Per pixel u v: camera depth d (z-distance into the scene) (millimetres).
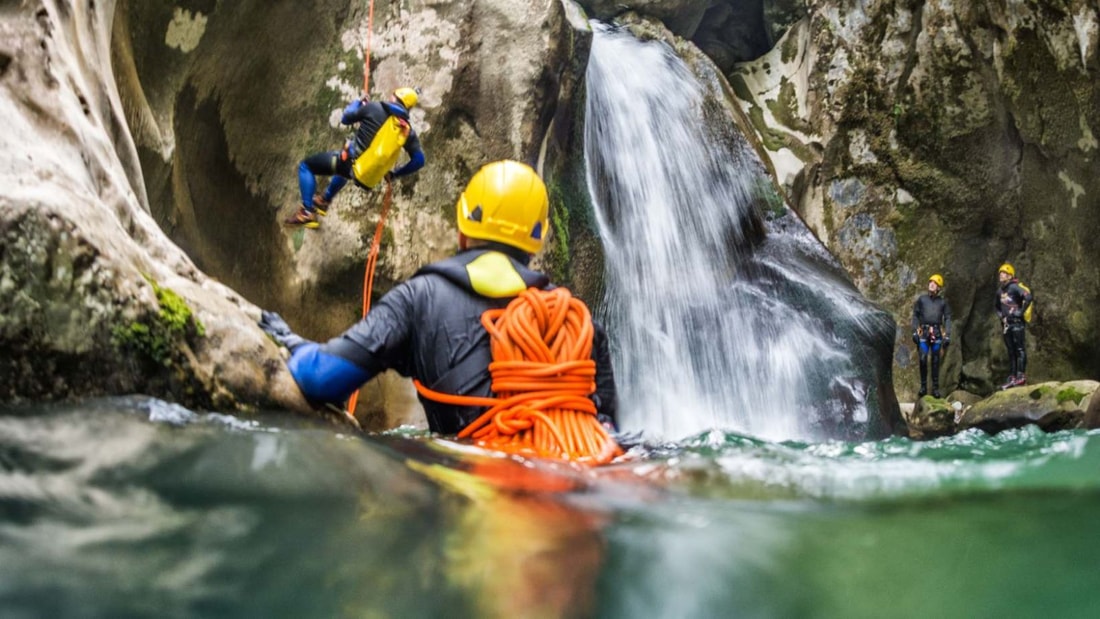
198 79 6469
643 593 1490
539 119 7973
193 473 1945
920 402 14273
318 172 5582
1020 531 1852
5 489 1679
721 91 14680
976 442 4090
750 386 10836
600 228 10305
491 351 3352
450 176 7723
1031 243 16266
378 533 1678
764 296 11633
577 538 1732
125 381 2561
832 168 17000
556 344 3285
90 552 1456
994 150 16219
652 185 11789
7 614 1229
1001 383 16484
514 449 3031
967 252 16641
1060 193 15492
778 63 18000
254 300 7160
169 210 6094
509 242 3574
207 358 2855
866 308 11727
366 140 5363
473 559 1580
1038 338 16156
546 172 8953
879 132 16734
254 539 1591
